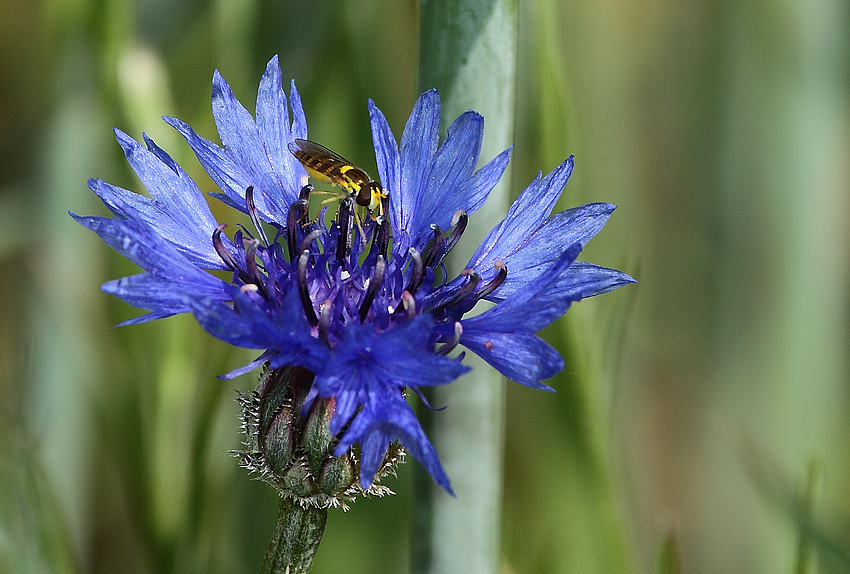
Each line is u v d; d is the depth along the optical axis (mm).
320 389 271
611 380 301
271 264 282
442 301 282
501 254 282
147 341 312
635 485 324
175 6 324
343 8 320
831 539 292
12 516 294
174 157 312
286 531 280
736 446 321
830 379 324
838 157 325
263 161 287
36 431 307
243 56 322
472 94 287
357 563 315
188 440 312
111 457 320
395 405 271
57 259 319
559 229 281
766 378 325
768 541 321
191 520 310
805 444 321
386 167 287
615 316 301
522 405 318
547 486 306
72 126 319
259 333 270
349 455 278
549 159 298
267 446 279
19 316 322
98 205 320
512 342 274
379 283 280
